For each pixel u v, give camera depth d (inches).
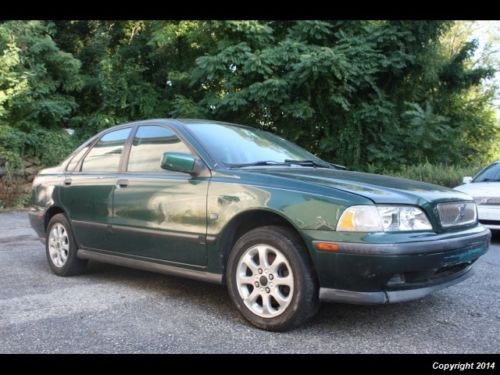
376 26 567.5
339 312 160.1
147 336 139.1
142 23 671.1
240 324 148.9
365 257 127.5
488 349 130.3
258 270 144.6
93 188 196.1
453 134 621.0
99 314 158.9
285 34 621.0
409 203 136.6
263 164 170.4
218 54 557.3
